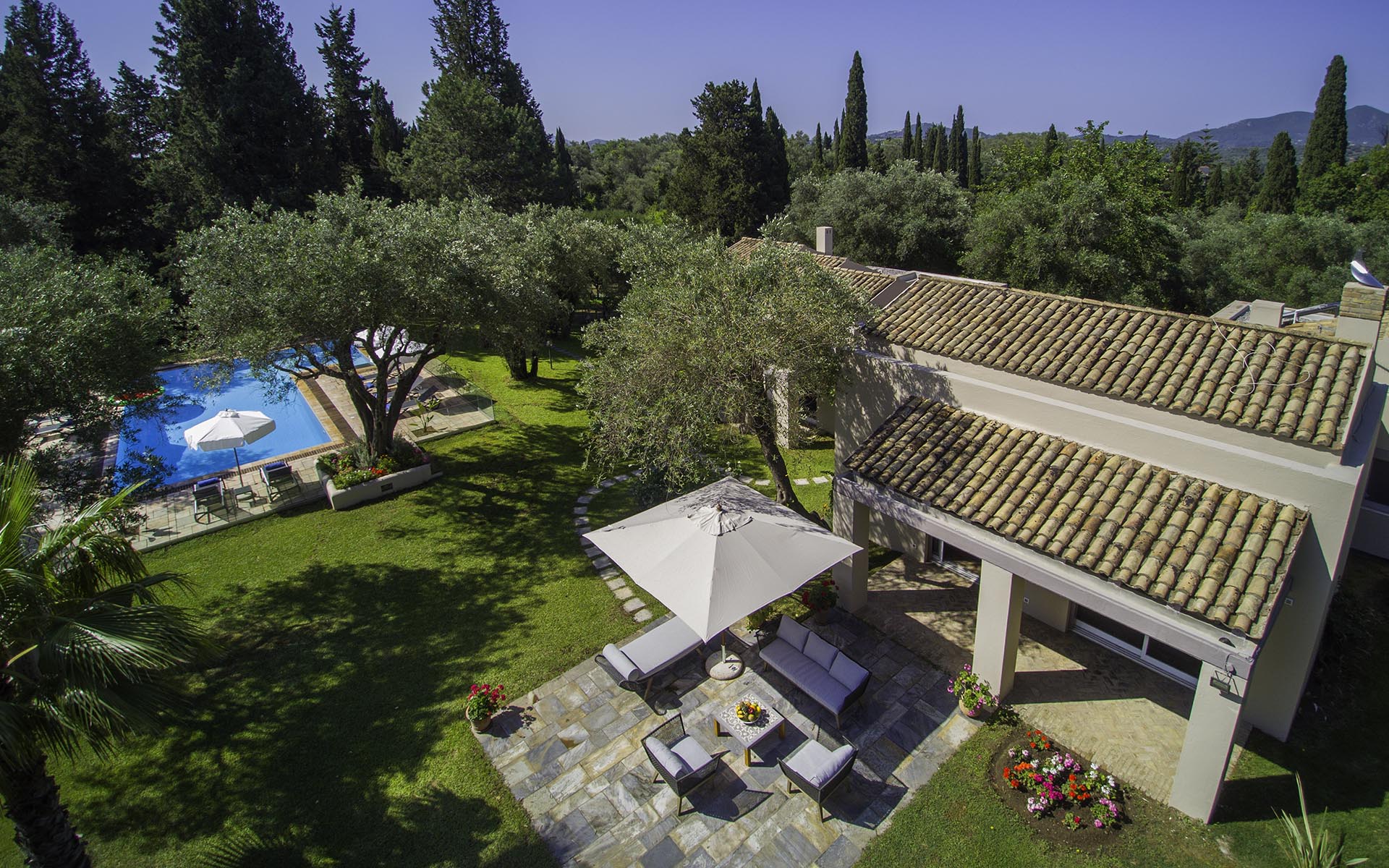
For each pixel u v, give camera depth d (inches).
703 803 404.2
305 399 1153.4
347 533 722.2
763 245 639.1
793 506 641.6
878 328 602.9
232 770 442.0
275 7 1743.4
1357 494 419.2
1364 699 459.2
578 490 806.5
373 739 461.1
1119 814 382.3
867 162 2411.4
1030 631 540.7
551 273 1087.6
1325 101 2044.8
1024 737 438.3
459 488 813.2
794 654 488.4
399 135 2272.4
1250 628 327.9
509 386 1167.6
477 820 399.9
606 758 438.3
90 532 345.7
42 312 504.7
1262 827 372.8
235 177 1562.5
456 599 610.5
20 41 1482.5
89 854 388.8
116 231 1600.6
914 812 391.5
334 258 639.1
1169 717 452.1
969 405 535.5
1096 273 1117.1
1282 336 447.5
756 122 2117.4
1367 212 1771.7
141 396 608.4
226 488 834.8
